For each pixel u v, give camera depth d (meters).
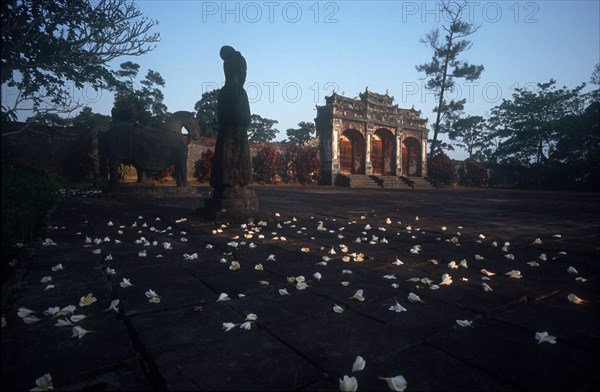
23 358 1.46
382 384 1.32
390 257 3.50
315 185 26.30
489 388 1.31
